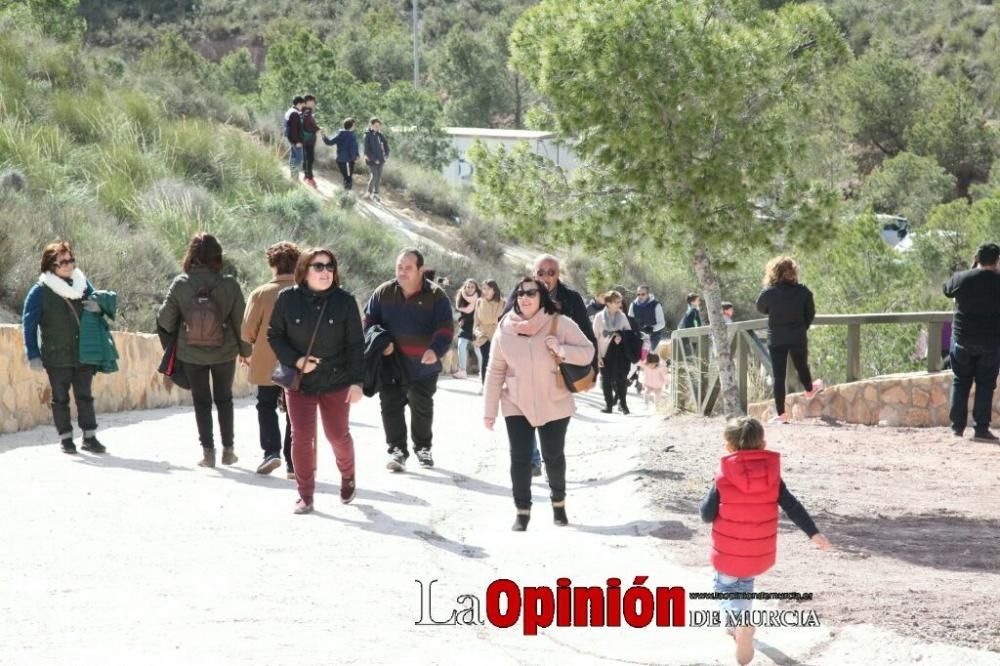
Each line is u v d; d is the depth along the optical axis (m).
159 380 36.88
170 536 18.53
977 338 30.66
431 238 77.31
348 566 17.14
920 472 26.55
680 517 21.53
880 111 153.00
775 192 30.64
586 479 26.62
